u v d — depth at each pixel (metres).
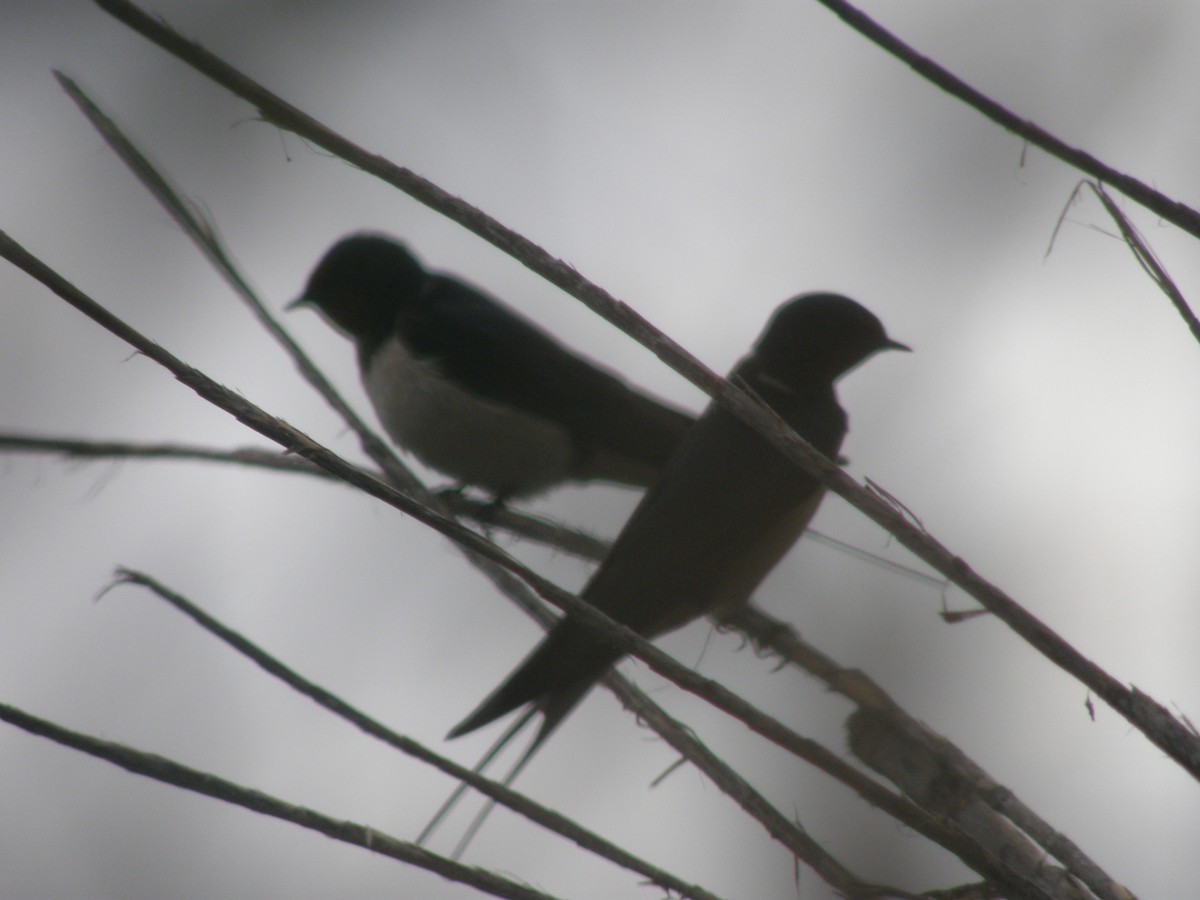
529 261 4.12
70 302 3.84
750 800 4.23
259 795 3.99
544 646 6.17
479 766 4.75
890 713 4.74
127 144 6.56
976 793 4.46
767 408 3.98
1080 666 3.70
